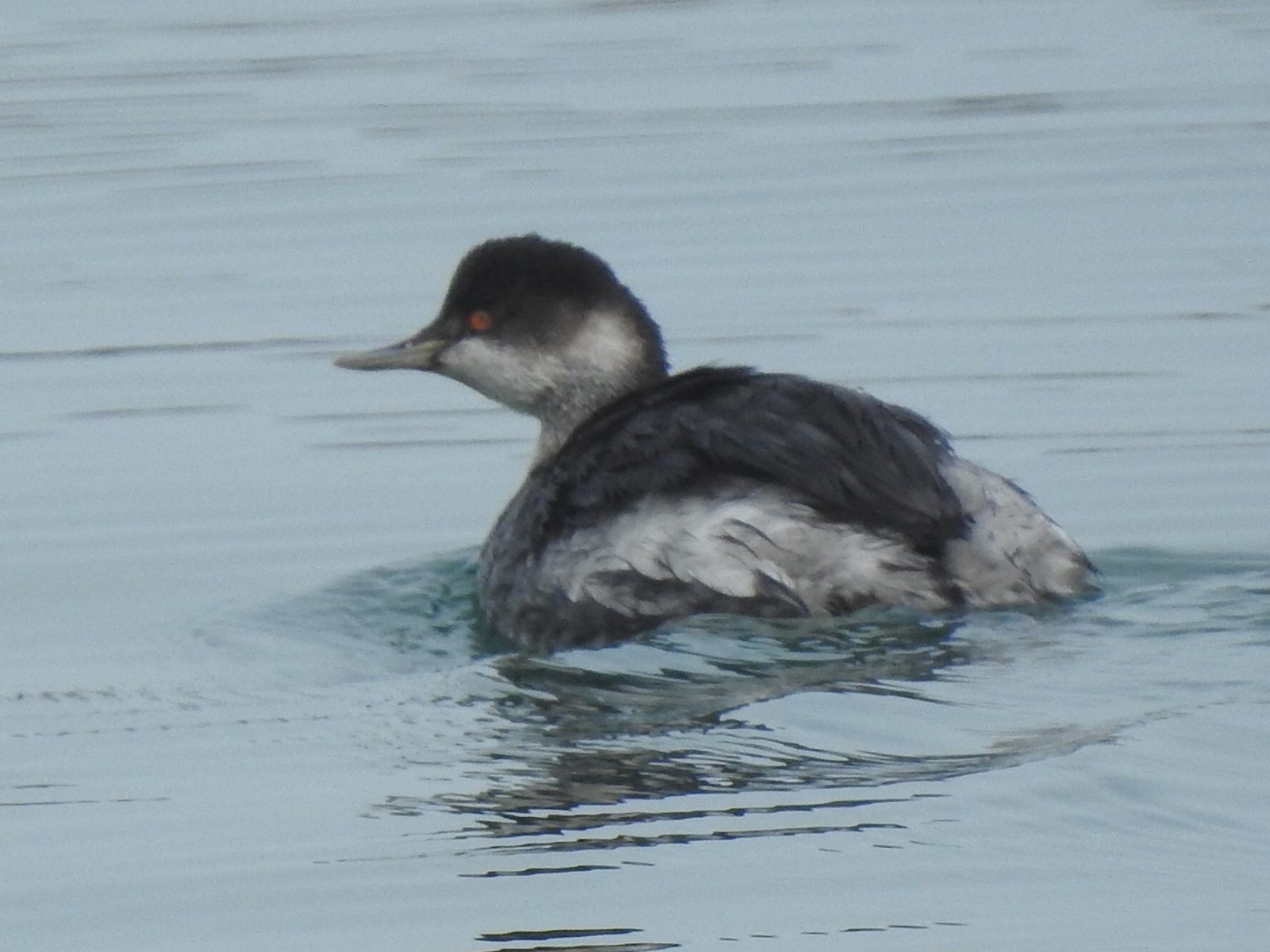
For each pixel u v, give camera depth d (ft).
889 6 88.48
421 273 63.00
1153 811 31.83
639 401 42.50
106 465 52.13
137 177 70.59
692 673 37.52
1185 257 62.69
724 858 31.58
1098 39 82.79
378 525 48.70
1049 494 48.62
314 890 31.53
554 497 40.98
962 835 31.71
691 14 87.61
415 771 35.19
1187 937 29.17
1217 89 76.59
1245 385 54.13
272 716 37.96
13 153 72.49
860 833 31.91
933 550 38.55
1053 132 73.10
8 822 34.09
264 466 52.06
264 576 45.80
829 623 38.09
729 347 57.41
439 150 72.38
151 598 44.60
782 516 38.58
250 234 66.23
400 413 55.52
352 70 80.38
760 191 68.80
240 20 86.58
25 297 62.03
